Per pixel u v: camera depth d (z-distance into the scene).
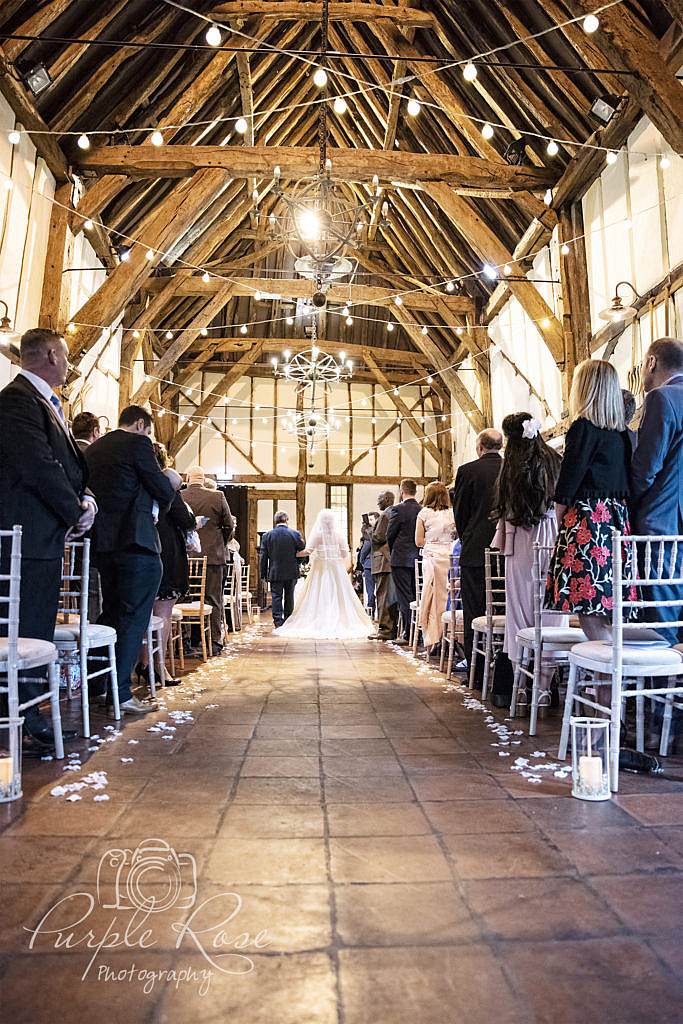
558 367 8.12
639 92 5.19
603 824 1.90
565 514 2.72
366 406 16.30
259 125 9.11
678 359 2.84
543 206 8.06
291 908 1.42
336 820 1.93
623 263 6.88
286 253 13.62
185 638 6.03
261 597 15.21
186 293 12.12
